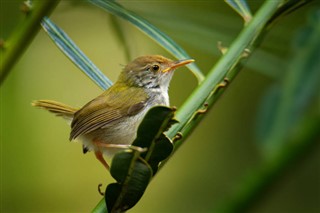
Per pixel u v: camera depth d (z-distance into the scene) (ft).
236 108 40.78
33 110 40.75
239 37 17.53
